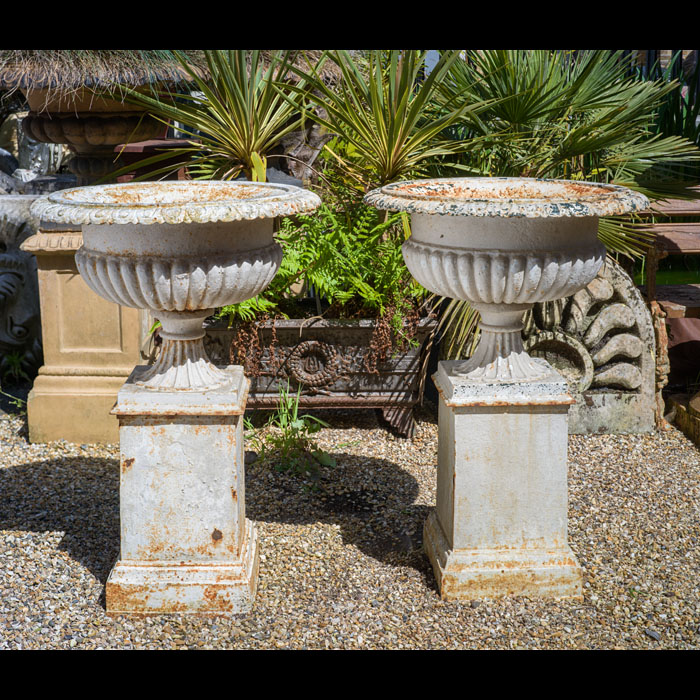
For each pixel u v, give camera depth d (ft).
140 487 9.75
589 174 15.85
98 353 14.33
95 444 14.57
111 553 11.15
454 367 10.48
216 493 9.77
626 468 13.82
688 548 11.43
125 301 9.24
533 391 9.84
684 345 16.94
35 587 10.38
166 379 9.66
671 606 10.12
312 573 10.77
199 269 8.87
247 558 10.28
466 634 9.59
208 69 13.89
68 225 13.75
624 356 14.97
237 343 13.92
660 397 15.11
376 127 13.35
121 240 8.86
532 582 10.20
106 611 9.93
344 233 14.43
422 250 9.59
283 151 17.38
